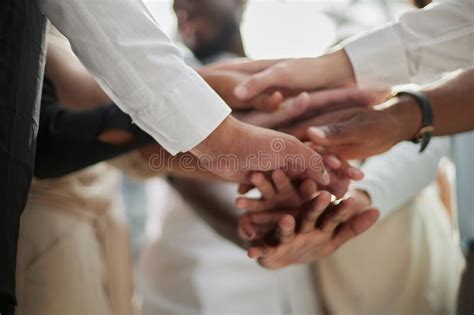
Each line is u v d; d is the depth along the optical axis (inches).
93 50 42.1
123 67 42.1
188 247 70.5
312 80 53.1
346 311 64.3
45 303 52.0
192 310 69.4
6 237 38.9
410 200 63.8
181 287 70.3
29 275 52.0
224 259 69.3
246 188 52.5
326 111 54.0
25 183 40.7
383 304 63.0
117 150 51.9
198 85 42.8
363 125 51.0
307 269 66.6
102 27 41.7
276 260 53.2
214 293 68.9
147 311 71.6
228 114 43.6
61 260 53.4
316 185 51.2
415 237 63.1
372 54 51.6
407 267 62.8
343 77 52.9
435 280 62.8
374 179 59.2
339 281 64.4
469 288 53.2
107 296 59.2
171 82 42.4
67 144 52.1
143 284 73.1
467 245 54.4
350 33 68.9
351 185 58.4
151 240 74.6
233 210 61.3
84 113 52.7
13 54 40.9
